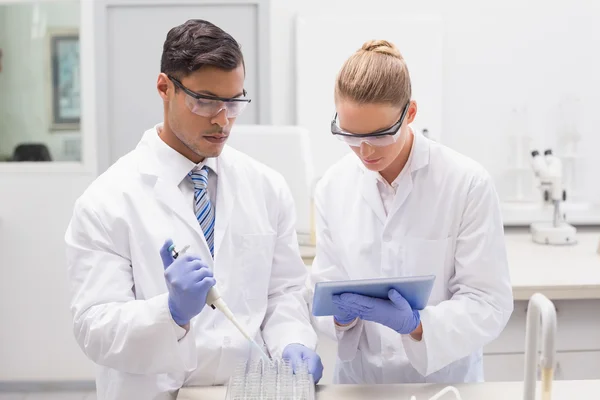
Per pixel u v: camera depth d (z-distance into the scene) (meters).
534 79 3.35
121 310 1.35
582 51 3.33
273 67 3.39
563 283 2.31
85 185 3.47
